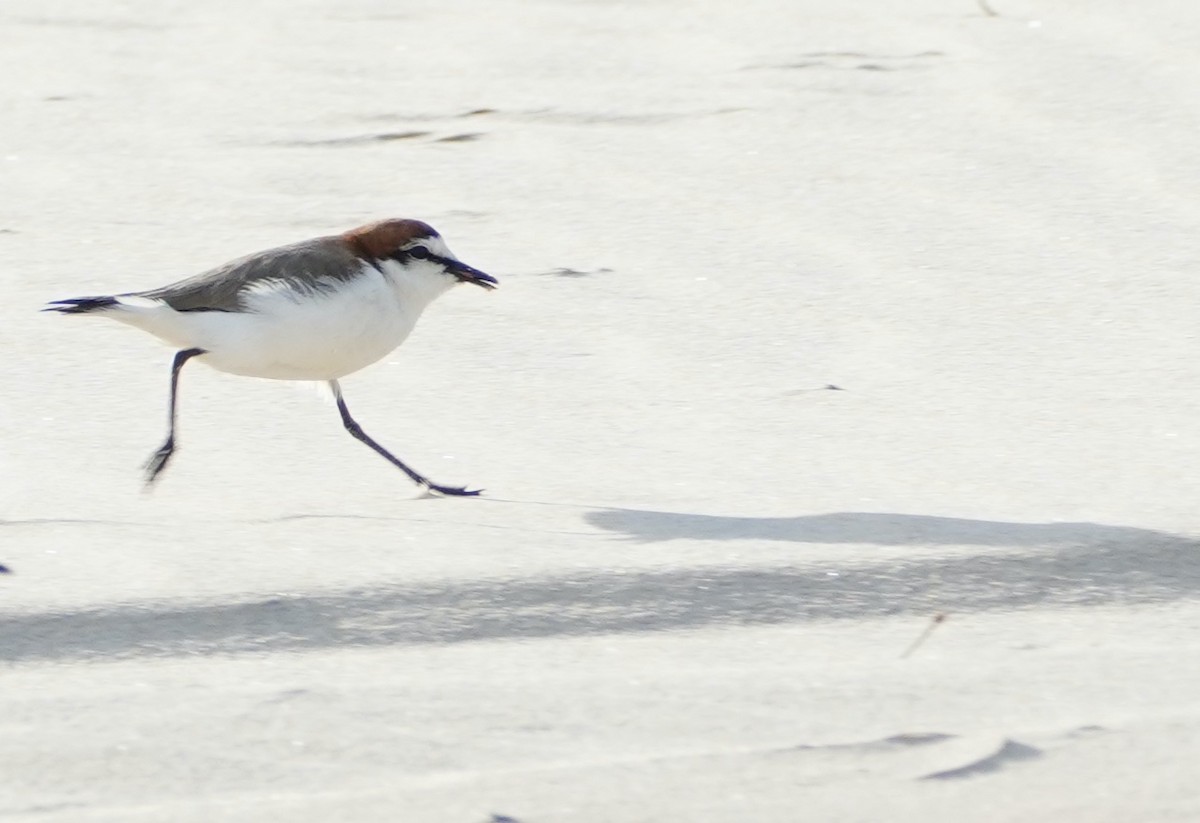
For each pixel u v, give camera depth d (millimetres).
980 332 12578
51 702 7281
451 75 19062
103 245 14352
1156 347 12203
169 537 8992
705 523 9297
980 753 6762
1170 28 19984
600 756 6781
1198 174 15797
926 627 8297
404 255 10273
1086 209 15094
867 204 15344
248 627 8062
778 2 21688
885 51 19672
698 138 17094
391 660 7863
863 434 10781
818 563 8711
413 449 10672
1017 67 18922
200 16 21531
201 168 16281
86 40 20547
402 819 6262
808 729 7027
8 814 6316
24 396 11352
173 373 9844
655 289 13500
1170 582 8695
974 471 10109
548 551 8828
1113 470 10070
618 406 11344
